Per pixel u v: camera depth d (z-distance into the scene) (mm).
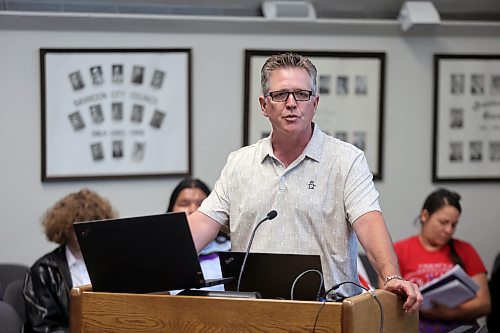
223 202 3439
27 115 6727
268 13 6859
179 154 6961
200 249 3420
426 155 7262
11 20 6605
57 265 5168
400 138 7219
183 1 6852
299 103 3119
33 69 6715
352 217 3176
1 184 6707
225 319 2770
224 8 6945
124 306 2893
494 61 7277
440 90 7227
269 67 3174
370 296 2730
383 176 7207
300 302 2689
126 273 2920
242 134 7008
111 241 2904
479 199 7336
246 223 3348
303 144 3277
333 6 7059
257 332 2736
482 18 7289
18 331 5031
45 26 6688
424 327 5621
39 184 6766
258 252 3104
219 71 6957
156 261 2896
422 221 6133
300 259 2922
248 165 3377
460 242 6172
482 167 7312
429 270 6008
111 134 6859
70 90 6770
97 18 6691
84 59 6770
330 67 7074
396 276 2930
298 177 3277
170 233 2881
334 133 7121
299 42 7031
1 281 6164
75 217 5195
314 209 3250
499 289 6309
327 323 2658
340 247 3252
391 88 7188
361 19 7125
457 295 5477
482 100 7277
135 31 6828
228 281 2992
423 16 6922
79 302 2941
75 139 6805
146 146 6910
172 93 6918
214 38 6934
